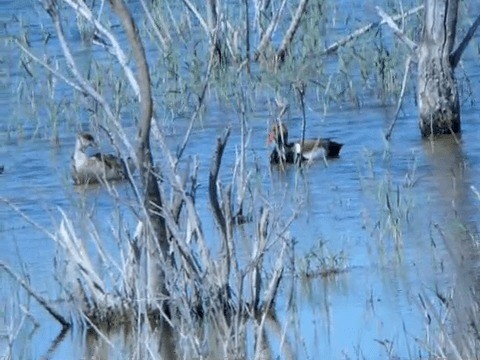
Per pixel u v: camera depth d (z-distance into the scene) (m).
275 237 16.89
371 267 17.28
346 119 26.31
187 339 14.77
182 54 31.34
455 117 24.69
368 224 19.25
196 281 15.70
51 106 26.61
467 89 27.34
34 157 24.77
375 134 25.17
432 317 14.88
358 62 29.84
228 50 30.77
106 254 16.50
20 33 34.28
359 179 21.98
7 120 27.31
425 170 22.36
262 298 16.48
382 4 34.81
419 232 18.64
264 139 24.88
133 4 36.03
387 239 18.47
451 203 20.09
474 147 23.67
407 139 24.67
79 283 16.09
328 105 27.14
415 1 33.69
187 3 30.72
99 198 21.53
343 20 34.28
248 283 16.27
